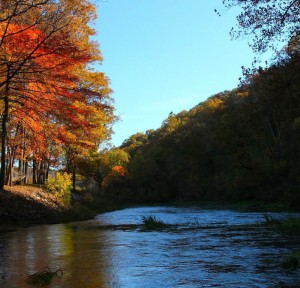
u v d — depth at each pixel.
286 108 29.73
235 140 50.41
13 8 14.51
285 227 13.95
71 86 16.58
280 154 44.03
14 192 21.58
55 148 25.75
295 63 17.02
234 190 51.50
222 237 11.55
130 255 8.41
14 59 15.14
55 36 14.71
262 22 13.48
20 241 11.41
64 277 6.25
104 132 30.81
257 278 5.88
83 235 13.10
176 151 83.56
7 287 5.64
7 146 24.44
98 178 55.19
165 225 16.61
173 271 6.55
